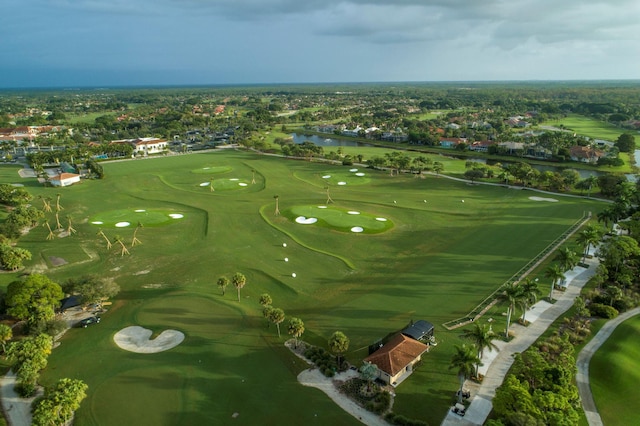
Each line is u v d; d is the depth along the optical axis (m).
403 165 159.88
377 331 57.84
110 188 140.12
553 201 120.75
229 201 123.88
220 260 82.44
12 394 46.06
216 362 51.22
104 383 47.38
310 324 59.94
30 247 89.44
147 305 65.19
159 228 100.94
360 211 112.56
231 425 41.09
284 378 48.16
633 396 44.56
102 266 80.31
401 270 76.94
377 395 44.91
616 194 120.75
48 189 138.62
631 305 62.81
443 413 42.66
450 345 54.28
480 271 75.62
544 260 79.69
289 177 155.50
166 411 43.06
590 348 53.53
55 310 62.53
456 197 126.31
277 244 90.50
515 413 37.25
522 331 57.25
